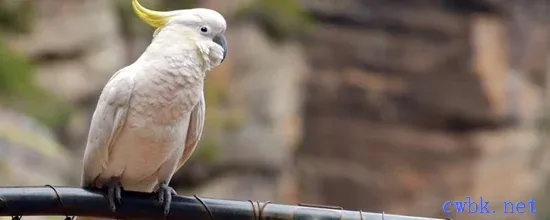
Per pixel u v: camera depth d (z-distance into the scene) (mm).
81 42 18094
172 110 6094
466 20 26312
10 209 5043
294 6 22703
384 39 26453
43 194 5133
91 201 5301
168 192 5535
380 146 26094
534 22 26453
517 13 26422
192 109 6285
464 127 26016
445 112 25969
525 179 24719
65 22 18156
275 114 20625
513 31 26406
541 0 26438
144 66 6109
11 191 5051
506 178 25031
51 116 16953
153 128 6102
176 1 20266
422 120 26219
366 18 26406
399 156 26078
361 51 26312
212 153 19219
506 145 25375
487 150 25406
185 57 6062
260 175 19844
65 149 16594
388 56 26359
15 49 17469
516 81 26047
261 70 21062
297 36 24078
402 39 26469
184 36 6109
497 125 25844
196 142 6539
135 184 6508
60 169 14945
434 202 25500
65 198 5215
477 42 26078
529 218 23953
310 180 25812
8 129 15023
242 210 5285
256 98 20641
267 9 21938
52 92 17328
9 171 13656
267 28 22188
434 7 26453
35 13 18109
